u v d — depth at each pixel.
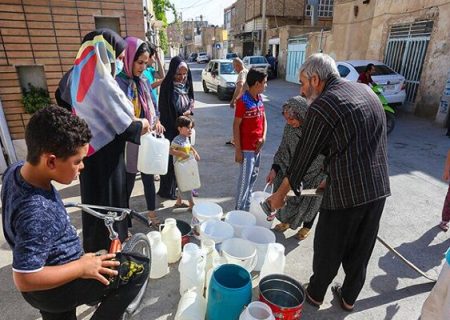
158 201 3.55
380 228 3.13
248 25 26.08
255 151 2.93
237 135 2.84
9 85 3.96
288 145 2.66
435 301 1.75
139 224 3.07
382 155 1.75
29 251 1.06
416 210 3.49
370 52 10.45
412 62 8.62
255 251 2.18
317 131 1.65
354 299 2.07
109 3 4.16
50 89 4.15
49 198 1.18
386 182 1.79
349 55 11.85
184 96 3.40
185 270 2.00
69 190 3.74
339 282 2.39
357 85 1.72
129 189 2.94
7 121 4.06
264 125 2.98
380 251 2.79
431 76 7.87
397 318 2.08
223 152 5.38
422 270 2.55
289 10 21.86
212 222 2.52
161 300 2.16
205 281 2.12
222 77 11.00
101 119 2.03
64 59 4.12
